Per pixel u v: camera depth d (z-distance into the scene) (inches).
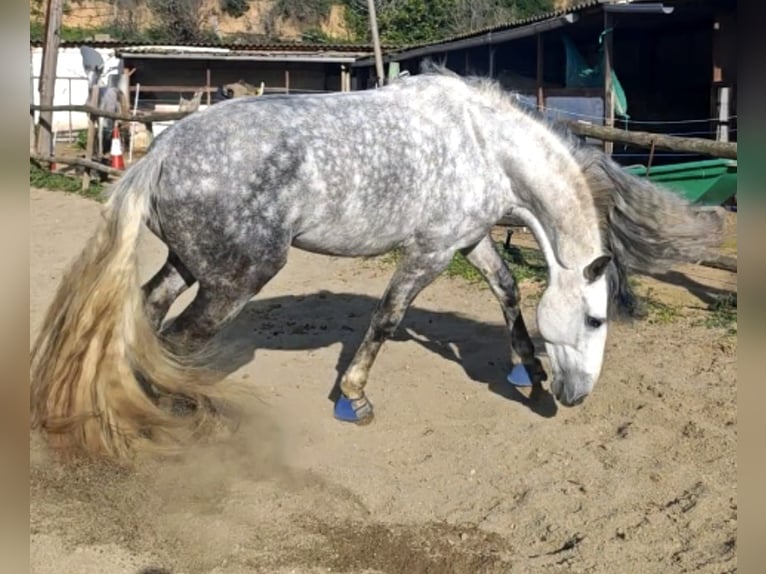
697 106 575.2
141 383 148.4
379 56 576.1
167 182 146.9
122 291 143.0
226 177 147.2
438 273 173.5
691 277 293.7
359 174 157.4
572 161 169.0
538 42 518.6
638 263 174.1
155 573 121.3
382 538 135.0
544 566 127.7
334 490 149.9
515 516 143.3
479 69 651.5
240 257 150.2
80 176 562.6
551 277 173.0
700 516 139.9
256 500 144.2
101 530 131.4
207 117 150.6
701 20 512.4
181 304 264.8
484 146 171.5
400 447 169.8
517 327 194.7
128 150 756.0
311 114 156.7
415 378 206.2
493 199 173.3
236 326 248.1
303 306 272.1
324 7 1339.8
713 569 125.1
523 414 185.8
